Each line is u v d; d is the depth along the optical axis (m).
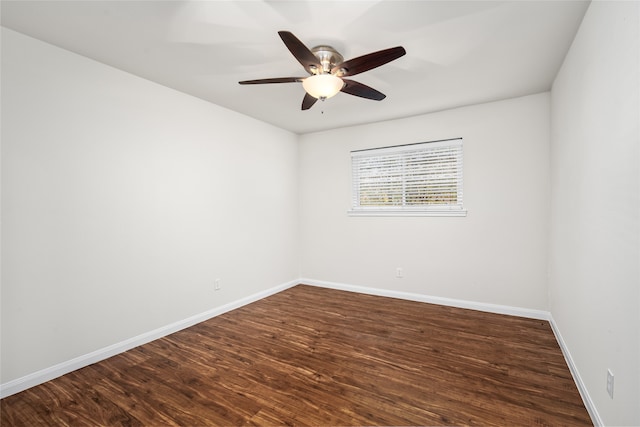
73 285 2.18
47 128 2.06
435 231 3.58
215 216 3.28
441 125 3.51
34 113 2.00
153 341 2.65
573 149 2.03
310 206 4.53
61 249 2.12
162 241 2.77
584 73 1.77
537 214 3.07
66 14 1.73
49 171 2.07
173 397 1.84
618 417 1.27
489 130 3.26
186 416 1.67
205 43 2.05
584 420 1.59
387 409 1.71
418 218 3.68
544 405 1.72
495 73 2.54
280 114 3.63
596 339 1.55
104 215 2.36
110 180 2.40
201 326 2.98
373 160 4.02
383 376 2.04
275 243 4.16
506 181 3.20
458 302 3.47
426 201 3.65
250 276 3.73
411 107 3.37
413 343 2.54
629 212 1.18
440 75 2.56
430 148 3.60
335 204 4.30
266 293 3.96
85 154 2.25
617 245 1.29
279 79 2.01
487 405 1.73
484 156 3.29
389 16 1.75
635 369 1.12
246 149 3.68
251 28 1.86
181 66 2.39
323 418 1.64
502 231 3.23
